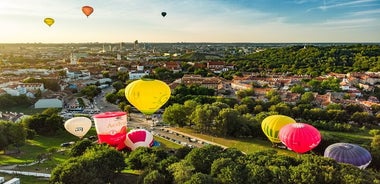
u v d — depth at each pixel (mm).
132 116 195500
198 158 92438
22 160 117125
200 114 153250
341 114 183000
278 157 90312
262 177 79625
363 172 83500
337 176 78562
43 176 100438
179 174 82562
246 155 94500
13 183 86938
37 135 152125
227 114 149625
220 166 85438
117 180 94375
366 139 151125
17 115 189875
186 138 149875
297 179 78625
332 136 137875
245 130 148875
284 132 116375
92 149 100625
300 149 113062
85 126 140625
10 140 124625
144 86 137125
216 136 152500
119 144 126000
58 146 137500
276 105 192500
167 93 142500
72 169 82562
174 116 163750
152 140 130625
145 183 83625
